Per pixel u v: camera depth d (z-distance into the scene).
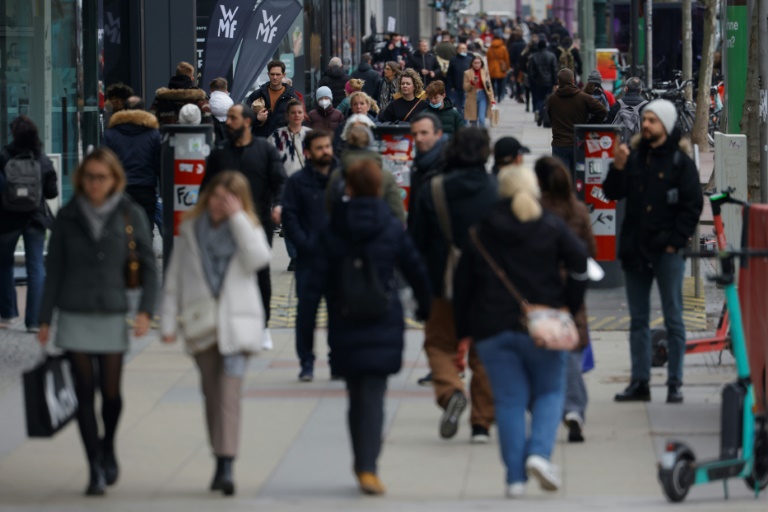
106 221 22.02
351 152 28.17
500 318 20.86
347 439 25.89
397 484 22.75
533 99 111.19
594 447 25.16
